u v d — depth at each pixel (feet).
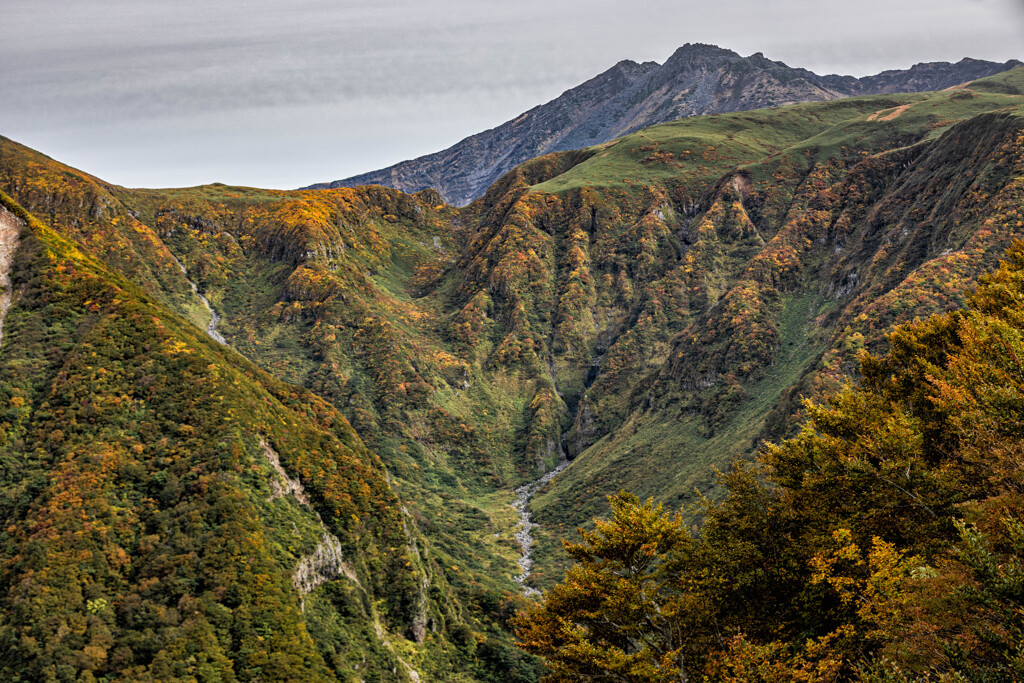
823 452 122.42
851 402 138.10
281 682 193.06
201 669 184.24
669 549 121.08
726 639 104.27
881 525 108.99
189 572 211.41
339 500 289.74
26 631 180.55
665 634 108.99
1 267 304.91
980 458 94.63
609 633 109.09
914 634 73.26
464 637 296.30
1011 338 97.96
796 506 125.80
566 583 117.60
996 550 82.48
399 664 247.29
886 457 110.93
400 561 292.20
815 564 100.83
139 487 236.43
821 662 83.61
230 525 228.22
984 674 62.23
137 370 281.33
